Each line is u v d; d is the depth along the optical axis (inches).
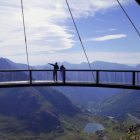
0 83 588.4
